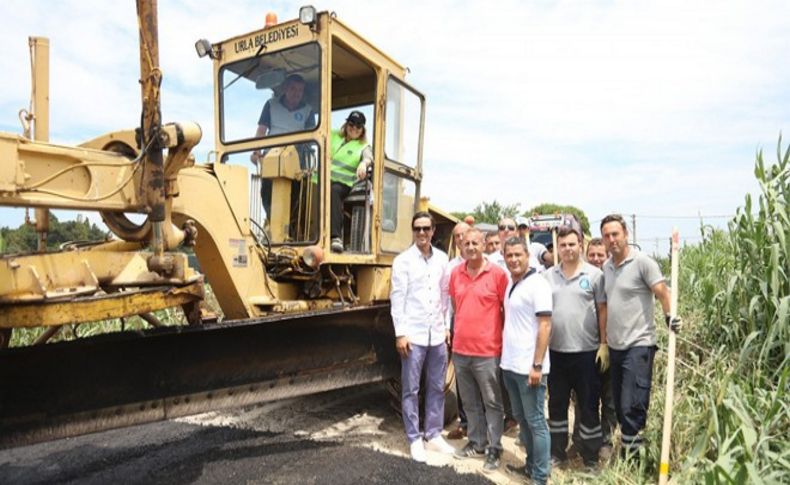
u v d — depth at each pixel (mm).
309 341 3848
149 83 2648
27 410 2541
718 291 5477
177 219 3504
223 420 4980
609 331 4008
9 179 2264
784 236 4430
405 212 5434
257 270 4066
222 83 4668
